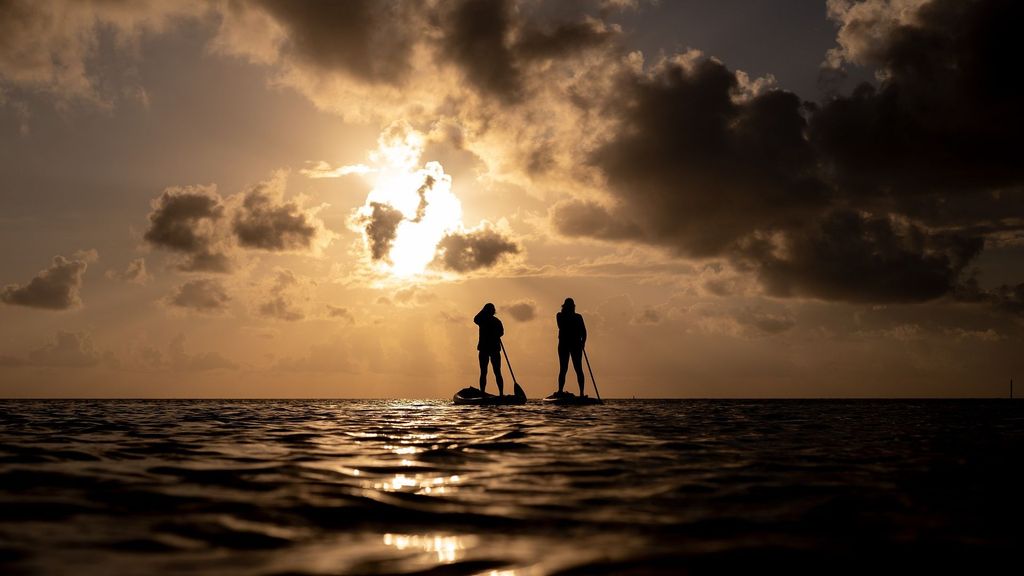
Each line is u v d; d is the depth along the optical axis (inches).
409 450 261.6
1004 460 236.7
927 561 106.0
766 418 521.7
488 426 407.2
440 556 108.6
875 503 153.4
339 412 645.9
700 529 127.6
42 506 145.9
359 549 112.9
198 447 274.4
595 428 387.2
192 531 124.5
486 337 844.0
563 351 815.7
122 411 678.5
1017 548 113.8
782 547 114.3
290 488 170.2
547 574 98.7
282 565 103.0
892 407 888.9
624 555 109.2
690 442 298.5
